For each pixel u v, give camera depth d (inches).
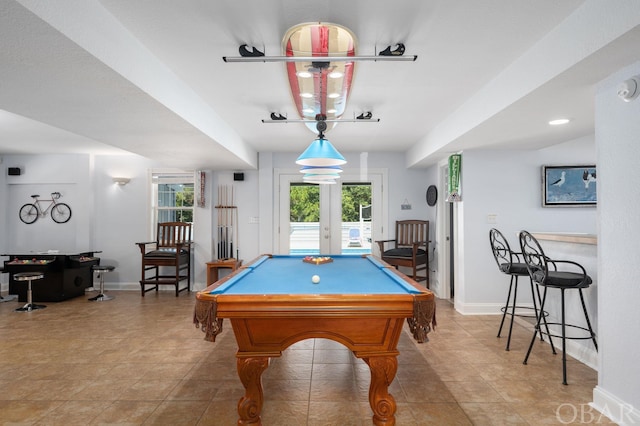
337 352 140.5
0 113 165.2
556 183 192.1
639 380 86.5
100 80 91.5
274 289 99.8
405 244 252.5
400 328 89.7
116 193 268.1
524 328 169.0
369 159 266.1
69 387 111.3
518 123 136.2
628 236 89.0
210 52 102.6
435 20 87.1
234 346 147.4
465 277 193.9
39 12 63.4
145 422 92.0
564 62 88.2
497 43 99.0
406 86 130.5
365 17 85.6
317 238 268.5
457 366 126.3
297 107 147.2
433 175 248.1
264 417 94.1
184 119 126.3
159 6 80.7
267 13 83.7
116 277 268.1
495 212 193.3
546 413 95.9
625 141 89.2
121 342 152.2
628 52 78.8
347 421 92.4
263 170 263.0
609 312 95.4
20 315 196.2
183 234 258.4
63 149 247.0
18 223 266.5
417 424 91.0
